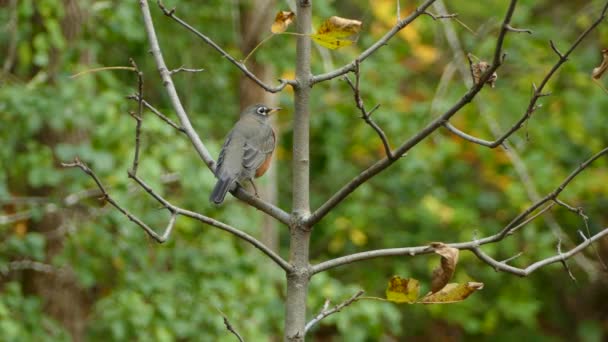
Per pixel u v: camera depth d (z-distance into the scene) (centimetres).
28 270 1390
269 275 1384
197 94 1642
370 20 1780
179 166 1209
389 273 1855
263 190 1577
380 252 514
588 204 1817
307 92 544
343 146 1653
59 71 1292
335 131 1592
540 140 1605
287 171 2019
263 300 1297
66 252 1230
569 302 2198
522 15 1628
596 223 1898
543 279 2103
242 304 1254
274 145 908
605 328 2175
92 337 1413
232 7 1511
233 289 1233
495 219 1817
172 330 1197
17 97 1175
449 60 1945
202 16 1518
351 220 1678
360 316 1239
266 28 1552
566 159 1789
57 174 1184
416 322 2083
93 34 1349
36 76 1338
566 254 524
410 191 1798
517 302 1716
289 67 1492
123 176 1183
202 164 1251
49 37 1259
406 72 1747
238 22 1555
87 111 1191
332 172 1945
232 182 812
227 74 1573
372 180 1836
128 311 1191
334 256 1927
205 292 1226
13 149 1260
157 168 1188
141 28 1421
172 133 1238
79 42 1298
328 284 1267
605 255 1980
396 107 1675
